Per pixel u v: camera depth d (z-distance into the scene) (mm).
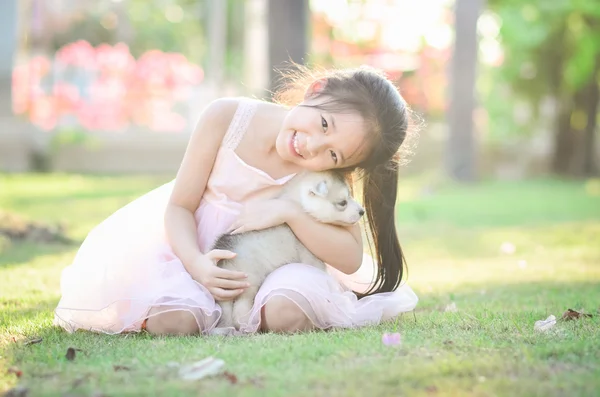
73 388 2301
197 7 19375
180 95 15273
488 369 2445
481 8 13508
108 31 18188
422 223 8609
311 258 3391
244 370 2455
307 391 2225
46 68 14094
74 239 6520
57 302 3992
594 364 2525
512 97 17438
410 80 16719
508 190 12789
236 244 3330
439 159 15578
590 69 15531
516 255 6328
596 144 17547
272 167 3482
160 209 3578
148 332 3211
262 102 3594
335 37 16844
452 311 3674
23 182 11633
